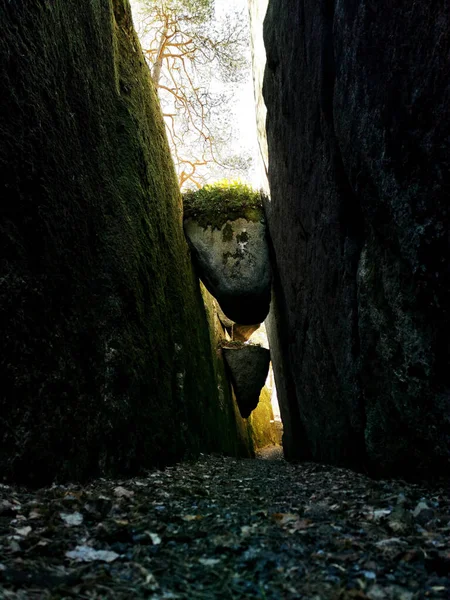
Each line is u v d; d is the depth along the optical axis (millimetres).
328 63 5168
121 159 5742
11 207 3232
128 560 1854
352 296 5348
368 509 2896
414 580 1694
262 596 1546
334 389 6430
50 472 3250
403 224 3861
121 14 7066
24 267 3295
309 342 7602
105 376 4305
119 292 4922
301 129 6543
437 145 3361
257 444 19875
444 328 3561
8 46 3322
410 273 3916
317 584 1643
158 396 5758
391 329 4285
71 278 3975
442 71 3236
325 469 6223
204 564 1839
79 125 4543
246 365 13719
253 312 10492
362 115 4348
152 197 6926
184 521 2529
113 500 2910
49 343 3514
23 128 3439
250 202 10406
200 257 9930
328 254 6051
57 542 1931
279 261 9445
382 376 4523
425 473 3975
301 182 6957
